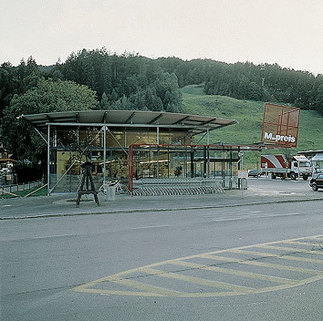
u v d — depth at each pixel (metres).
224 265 7.74
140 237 11.21
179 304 5.48
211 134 118.50
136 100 131.88
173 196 26.84
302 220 14.82
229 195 27.50
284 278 6.78
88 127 33.62
